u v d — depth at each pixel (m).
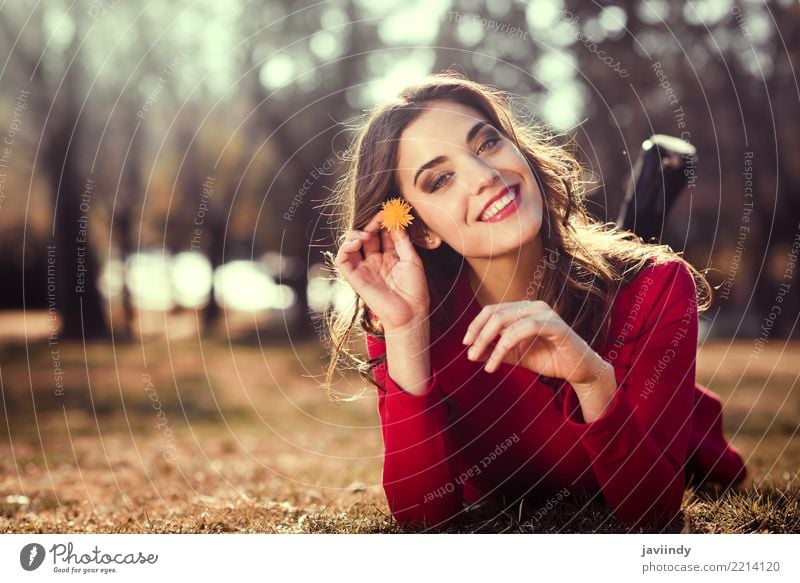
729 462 3.17
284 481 3.85
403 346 2.37
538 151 2.75
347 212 2.74
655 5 11.64
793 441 5.00
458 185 2.39
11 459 4.90
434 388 2.40
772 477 3.33
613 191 11.58
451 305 2.61
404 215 2.36
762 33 12.88
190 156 16.97
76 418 7.66
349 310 2.76
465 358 2.58
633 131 11.66
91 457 5.00
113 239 16.59
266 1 14.01
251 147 16.81
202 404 8.75
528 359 2.10
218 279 18.81
